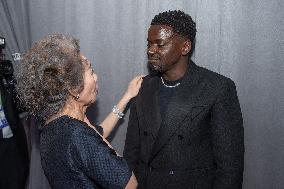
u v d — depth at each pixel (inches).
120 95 71.1
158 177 56.1
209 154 56.0
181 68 55.5
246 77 63.6
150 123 56.4
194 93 54.5
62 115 37.8
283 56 61.6
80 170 35.8
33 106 37.5
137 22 67.4
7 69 71.0
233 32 62.5
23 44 74.6
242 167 54.0
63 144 35.9
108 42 69.8
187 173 55.0
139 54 68.2
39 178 79.3
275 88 62.8
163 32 51.9
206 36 63.4
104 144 37.6
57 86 36.2
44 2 72.1
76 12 70.3
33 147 78.6
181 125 54.3
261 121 64.4
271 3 60.7
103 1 68.7
